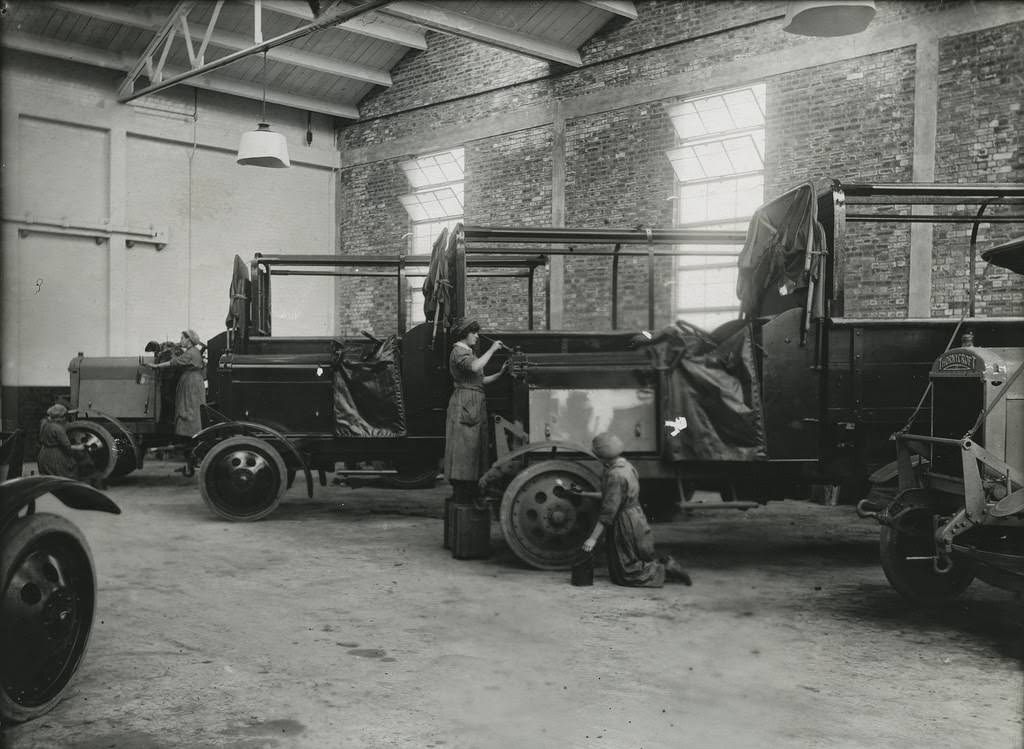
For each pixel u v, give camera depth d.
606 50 12.70
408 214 15.91
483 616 4.90
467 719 3.37
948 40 9.50
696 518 8.66
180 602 5.19
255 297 9.39
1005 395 4.64
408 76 15.62
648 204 12.22
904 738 3.21
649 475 6.12
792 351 5.96
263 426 8.23
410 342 8.12
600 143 12.78
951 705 3.57
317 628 4.64
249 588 5.56
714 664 4.07
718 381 5.91
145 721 3.33
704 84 11.57
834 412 5.96
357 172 16.62
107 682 3.76
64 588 3.50
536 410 6.23
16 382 13.06
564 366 6.26
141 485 10.95
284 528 7.88
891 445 6.09
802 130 10.62
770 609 5.10
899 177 9.88
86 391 10.96
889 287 9.83
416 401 8.12
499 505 6.67
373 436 8.10
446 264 7.04
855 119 10.20
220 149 15.58
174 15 12.82
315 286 16.75
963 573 5.24
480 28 12.02
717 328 6.31
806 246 6.16
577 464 6.06
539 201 13.53
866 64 10.13
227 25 13.79
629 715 3.43
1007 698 3.65
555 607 5.10
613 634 4.55
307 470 8.20
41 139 13.55
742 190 11.39
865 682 3.84
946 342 6.03
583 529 6.10
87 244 14.00
